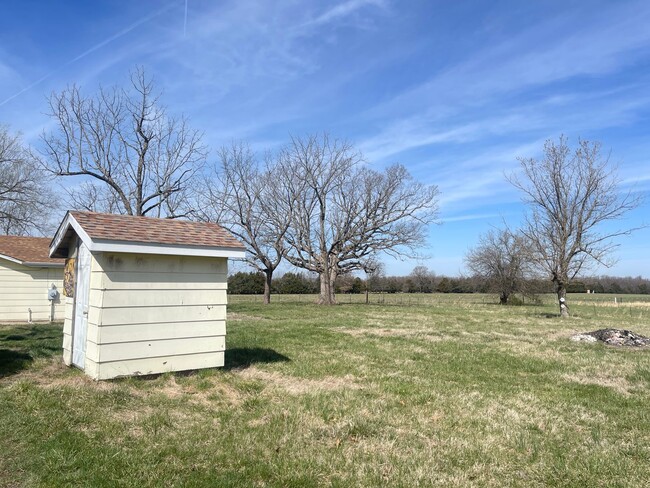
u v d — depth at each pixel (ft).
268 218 100.48
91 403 18.30
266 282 105.09
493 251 127.54
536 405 20.93
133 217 24.98
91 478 12.38
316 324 53.11
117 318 21.66
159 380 22.11
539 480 13.33
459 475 13.43
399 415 18.76
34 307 55.21
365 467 13.75
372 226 103.76
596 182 71.92
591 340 41.98
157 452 14.20
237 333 42.14
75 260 25.09
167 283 23.17
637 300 145.28
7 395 19.15
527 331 50.83
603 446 15.96
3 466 13.01
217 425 16.97
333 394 21.34
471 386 24.26
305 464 13.74
